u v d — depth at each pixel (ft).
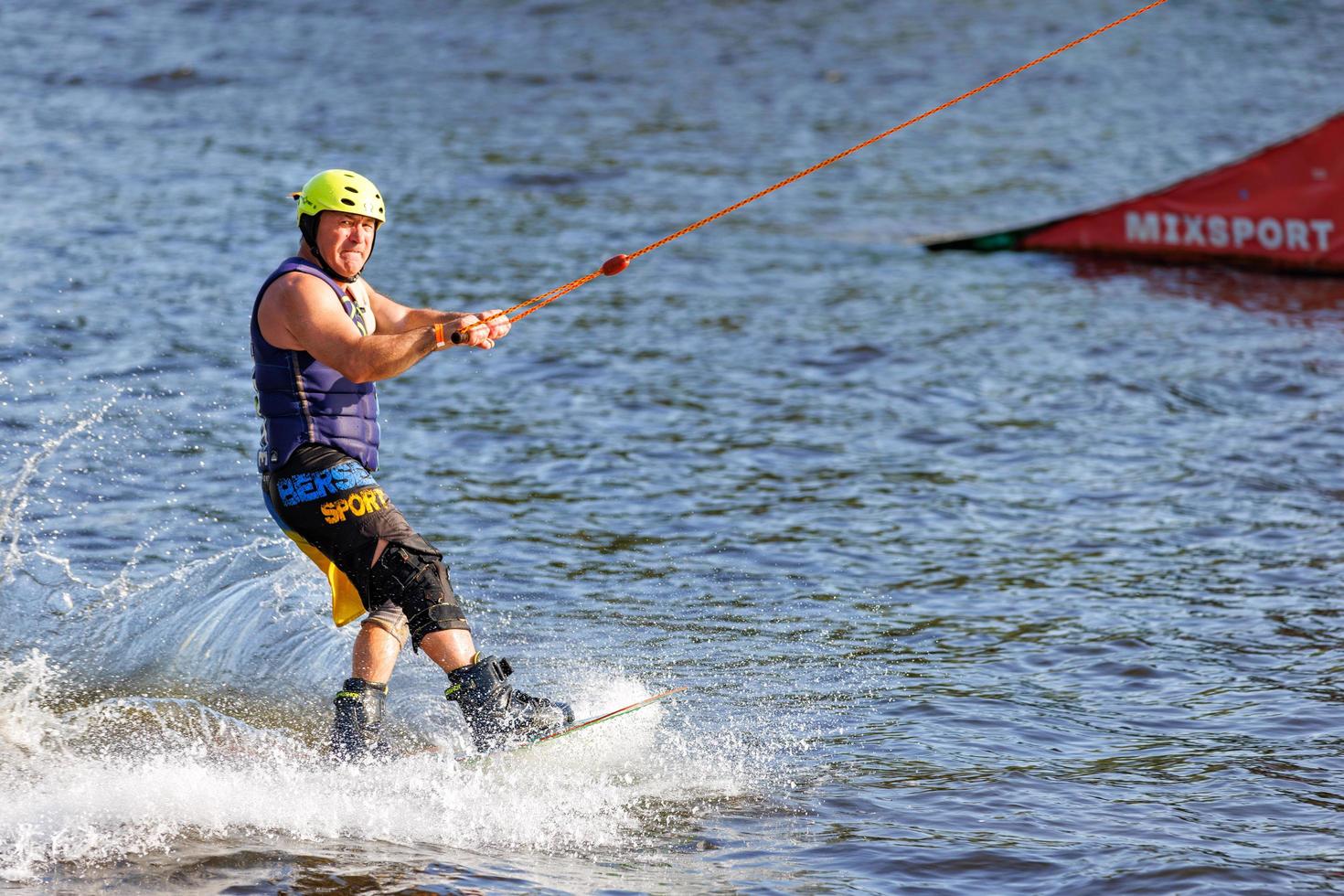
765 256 177.37
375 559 60.34
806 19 354.54
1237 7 378.12
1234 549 88.28
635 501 97.81
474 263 165.68
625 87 285.43
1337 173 165.99
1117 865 52.01
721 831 55.26
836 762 61.77
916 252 182.39
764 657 73.56
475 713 60.34
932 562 87.30
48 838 53.11
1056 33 348.59
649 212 196.65
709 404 120.26
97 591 79.25
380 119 248.32
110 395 114.11
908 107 278.46
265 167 208.23
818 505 97.45
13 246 158.40
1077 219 179.73
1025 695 69.05
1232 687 69.51
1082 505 96.84
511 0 361.51
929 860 52.65
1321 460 104.78
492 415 116.37
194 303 141.79
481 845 53.83
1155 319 148.97
